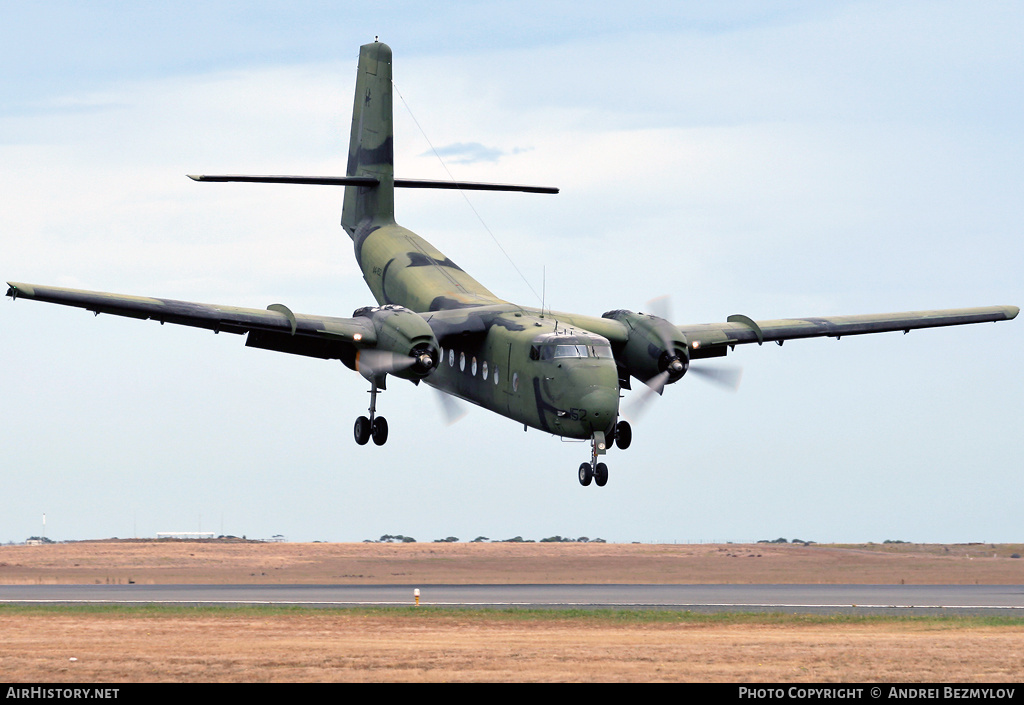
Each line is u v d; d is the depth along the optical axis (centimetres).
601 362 11756
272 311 13188
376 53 17750
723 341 14438
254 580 15562
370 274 17012
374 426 14425
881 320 15438
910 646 7975
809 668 7200
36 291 11819
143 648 7788
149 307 12375
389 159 17438
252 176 15888
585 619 9356
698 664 7306
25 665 7219
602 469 11762
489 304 14112
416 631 8625
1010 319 15962
